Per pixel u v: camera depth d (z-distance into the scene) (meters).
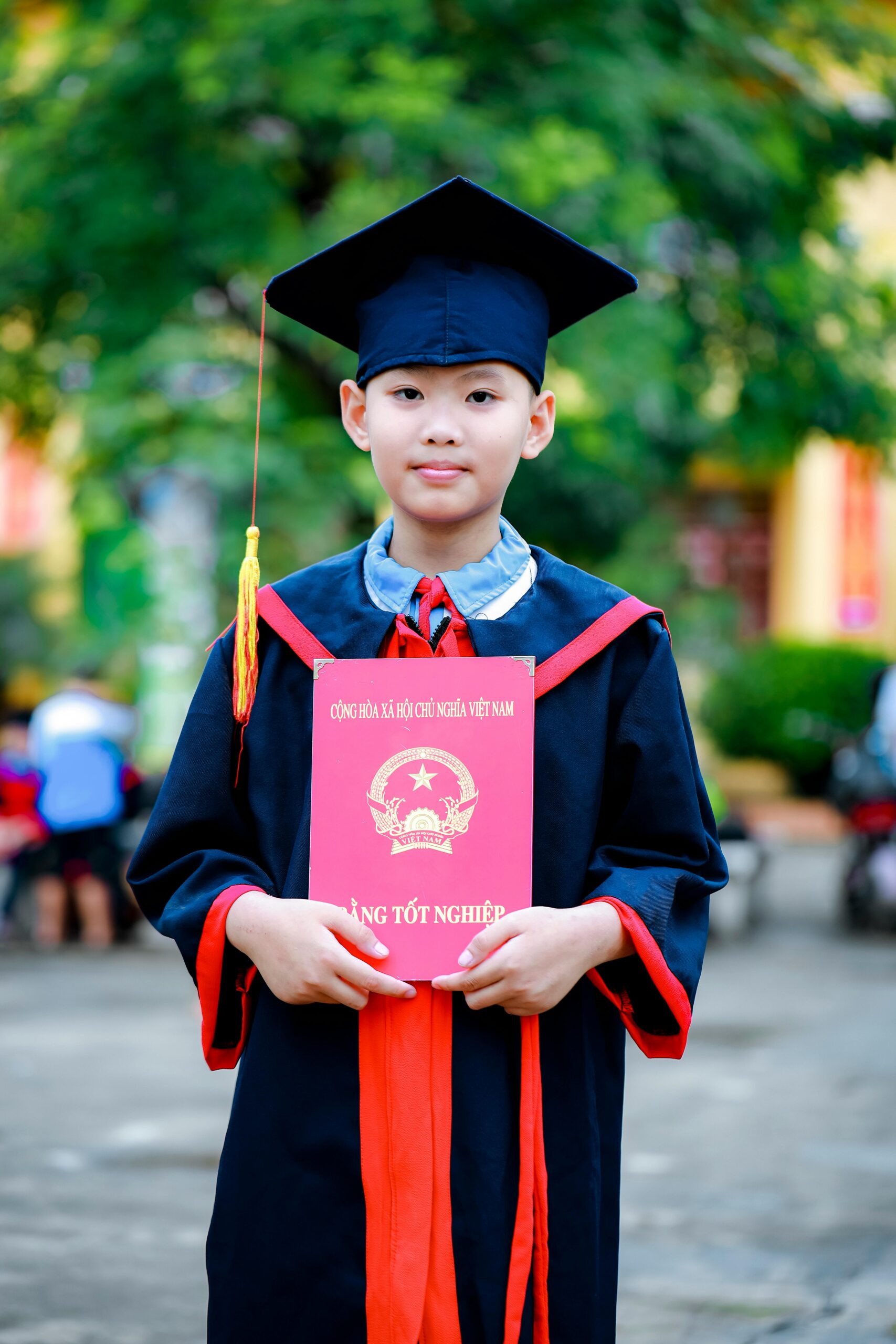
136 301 10.22
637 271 10.23
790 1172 4.68
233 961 2.04
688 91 10.09
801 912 12.18
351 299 2.21
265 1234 1.99
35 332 11.12
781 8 10.79
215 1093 5.70
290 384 10.59
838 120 11.23
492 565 2.11
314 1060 2.01
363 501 9.84
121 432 9.90
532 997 1.91
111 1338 3.34
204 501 10.84
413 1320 1.91
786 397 11.97
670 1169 4.70
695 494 23.03
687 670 19.95
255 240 9.84
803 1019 7.34
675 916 2.08
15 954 9.60
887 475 12.71
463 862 1.97
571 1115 2.01
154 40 9.77
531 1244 1.95
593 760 2.05
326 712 2.02
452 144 9.22
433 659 2.01
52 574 21.17
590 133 9.37
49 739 10.03
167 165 9.98
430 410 2.05
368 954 1.94
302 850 2.03
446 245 2.08
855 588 21.86
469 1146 1.95
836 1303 3.57
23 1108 5.42
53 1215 4.20
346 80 9.45
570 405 9.69
